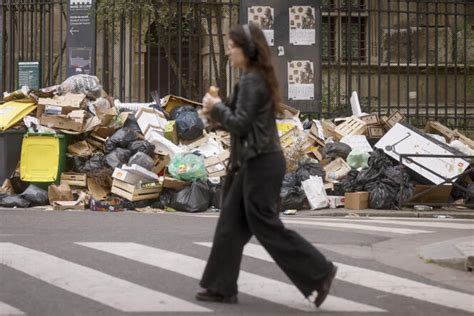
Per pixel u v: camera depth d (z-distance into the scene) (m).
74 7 17.39
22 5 18.39
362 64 24.12
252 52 6.27
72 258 8.33
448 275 8.20
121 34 18.09
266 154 6.24
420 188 15.02
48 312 6.30
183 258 8.38
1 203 14.06
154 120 15.35
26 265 7.98
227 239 6.39
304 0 17.70
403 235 10.75
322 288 6.28
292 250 6.24
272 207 6.29
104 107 15.21
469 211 14.75
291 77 17.70
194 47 23.88
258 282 7.40
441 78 24.64
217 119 6.24
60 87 15.80
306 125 16.98
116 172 14.03
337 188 15.14
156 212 13.75
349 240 10.12
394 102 24.30
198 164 14.10
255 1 17.56
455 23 18.72
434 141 15.48
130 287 7.11
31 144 14.29
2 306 6.47
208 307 6.45
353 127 17.02
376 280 7.73
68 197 14.13
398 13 18.44
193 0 18.83
